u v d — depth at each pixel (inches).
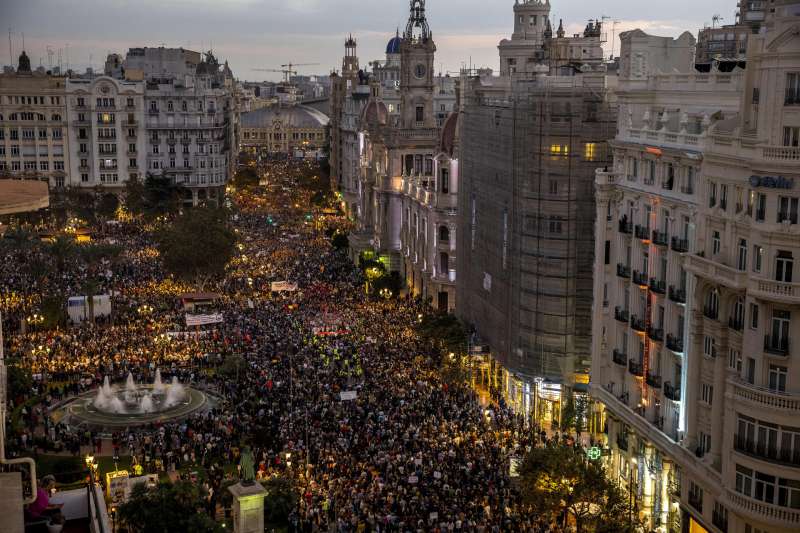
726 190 2253.9
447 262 5329.7
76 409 3528.5
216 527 2324.1
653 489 2664.9
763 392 2048.5
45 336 4372.5
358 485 2652.6
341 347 4143.7
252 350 4126.5
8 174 6865.2
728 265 2229.3
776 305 2055.9
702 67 3363.7
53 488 1545.3
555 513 2390.5
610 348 2979.8
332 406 3346.5
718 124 2319.1
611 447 2979.8
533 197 3420.3
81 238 7111.2
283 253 6825.8
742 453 2106.3
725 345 2242.9
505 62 6865.2
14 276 5561.0
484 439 3110.2
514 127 3563.0
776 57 2039.9
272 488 2487.7
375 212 6692.9
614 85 3415.4
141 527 2326.5
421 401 3427.7
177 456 3026.6
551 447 2484.0
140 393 3644.2
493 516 2495.1
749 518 2092.8
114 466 3026.6
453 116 5374.0
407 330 4554.6
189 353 4131.4
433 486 2632.9
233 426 3206.2
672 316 2544.3
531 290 3486.7
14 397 3484.3
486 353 4008.4
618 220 2923.2
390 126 6658.5
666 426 2554.1
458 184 4709.6
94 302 4687.5
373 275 5625.0
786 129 2049.7
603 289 3026.6
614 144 2908.5
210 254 5349.4
